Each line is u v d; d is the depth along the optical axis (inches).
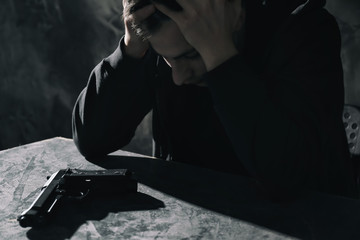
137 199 47.0
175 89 61.1
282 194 46.1
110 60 58.5
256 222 42.1
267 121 46.5
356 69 91.5
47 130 134.9
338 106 52.8
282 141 47.0
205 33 45.7
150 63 61.4
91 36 123.8
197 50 46.5
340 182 54.9
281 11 56.9
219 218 42.9
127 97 58.9
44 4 127.8
